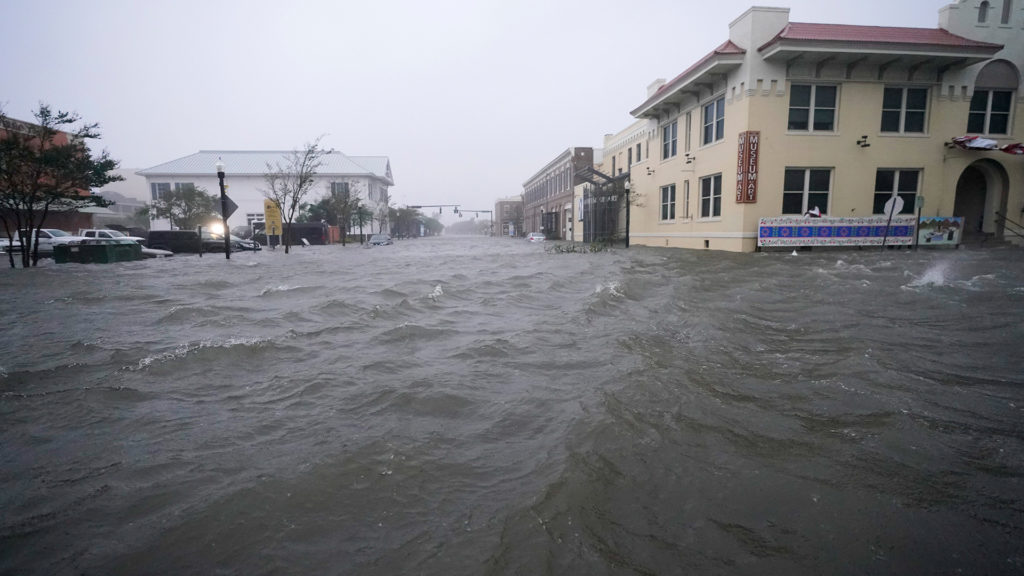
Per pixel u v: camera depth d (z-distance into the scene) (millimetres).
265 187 59812
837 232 17281
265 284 10734
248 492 2297
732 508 2143
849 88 17469
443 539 1968
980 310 6160
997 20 18172
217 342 5133
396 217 74062
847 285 8445
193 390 3789
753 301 7176
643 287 9000
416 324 6090
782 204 17656
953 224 17594
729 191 18406
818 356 4402
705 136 20484
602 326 5867
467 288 9570
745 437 2820
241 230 47000
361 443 2822
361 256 22828
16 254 22188
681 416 3119
